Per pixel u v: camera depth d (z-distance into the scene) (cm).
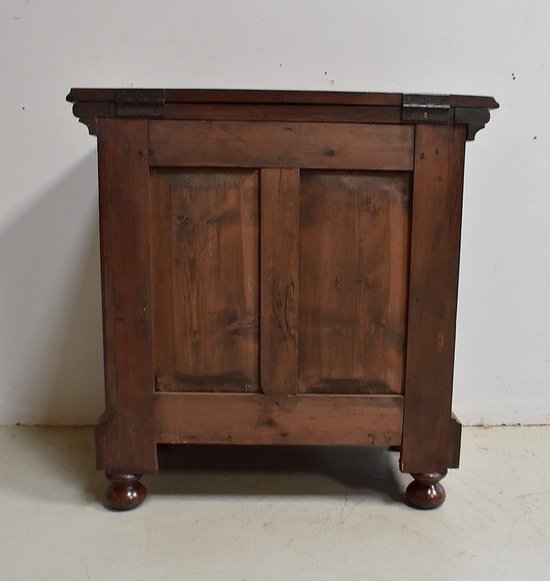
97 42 130
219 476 114
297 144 92
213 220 94
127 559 88
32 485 110
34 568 86
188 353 97
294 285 95
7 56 130
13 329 137
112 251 94
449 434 99
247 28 130
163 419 98
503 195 134
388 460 122
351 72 132
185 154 92
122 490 101
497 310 138
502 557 89
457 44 131
